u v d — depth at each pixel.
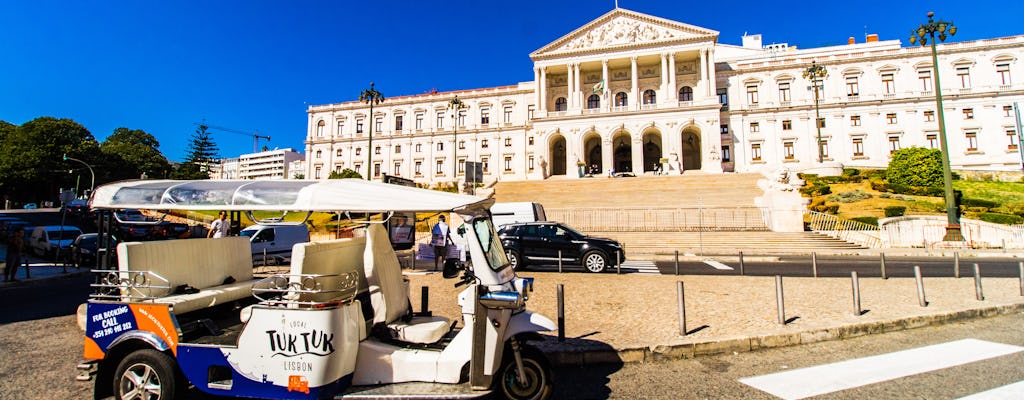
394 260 5.03
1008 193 31.25
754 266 15.11
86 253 17.66
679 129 51.72
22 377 5.05
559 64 56.75
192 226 26.25
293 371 3.80
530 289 4.64
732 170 56.06
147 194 4.53
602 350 5.48
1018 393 4.26
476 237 4.39
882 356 5.49
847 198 31.38
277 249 17.80
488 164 66.81
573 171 54.06
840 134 53.59
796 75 56.00
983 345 5.82
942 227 21.14
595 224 25.64
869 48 61.19
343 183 4.45
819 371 5.03
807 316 6.99
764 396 4.38
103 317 4.30
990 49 50.50
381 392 3.93
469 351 4.13
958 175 38.22
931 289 9.34
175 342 4.08
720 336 5.95
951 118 50.56
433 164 68.75
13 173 48.91
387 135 71.00
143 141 79.25
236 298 5.30
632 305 8.11
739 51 66.88
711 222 24.42
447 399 3.82
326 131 73.88
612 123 53.69
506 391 4.19
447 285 10.87
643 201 30.14
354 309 4.15
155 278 4.66
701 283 10.72
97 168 55.88
